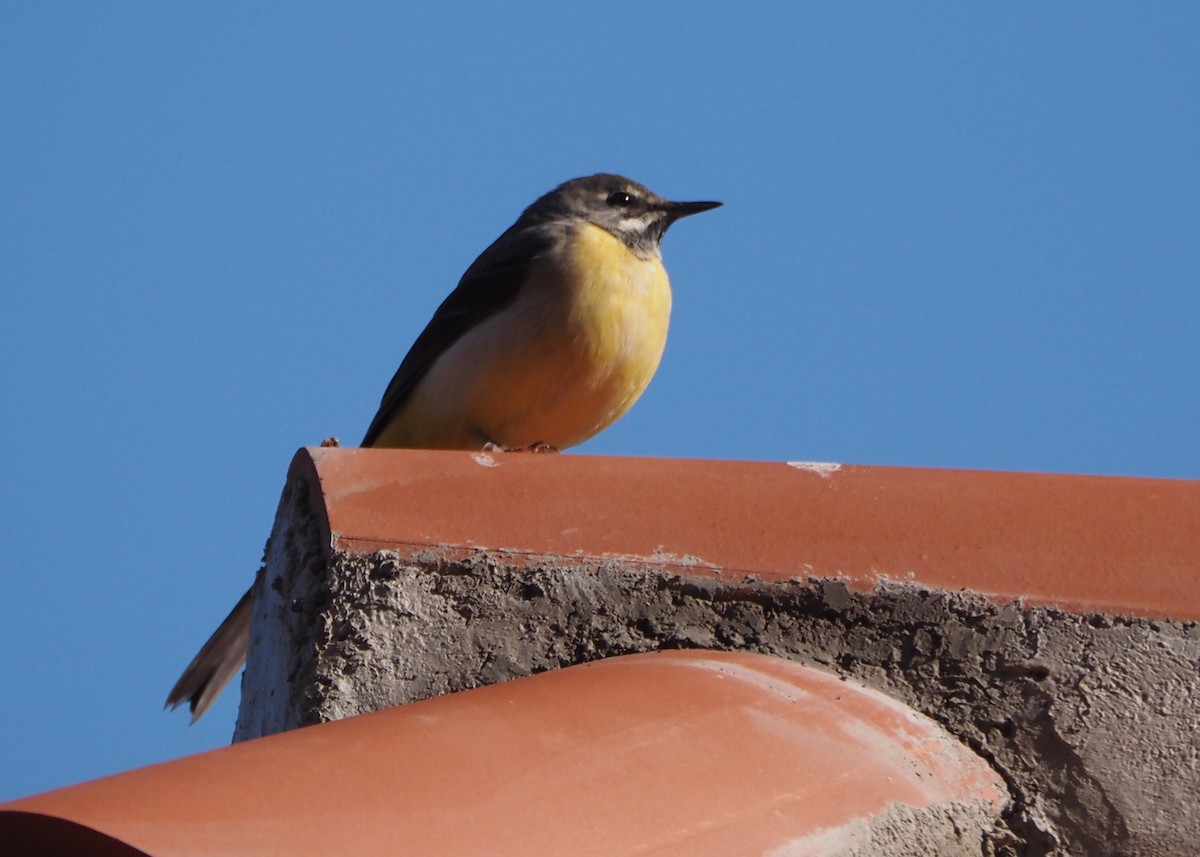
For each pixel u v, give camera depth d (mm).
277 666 8609
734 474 8492
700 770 6207
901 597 7840
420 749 5914
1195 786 7172
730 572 7980
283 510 8898
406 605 7945
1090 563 7938
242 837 5082
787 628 7859
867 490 8375
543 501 8305
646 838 5750
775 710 6914
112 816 5004
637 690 6820
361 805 5441
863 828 6359
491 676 7828
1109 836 7070
